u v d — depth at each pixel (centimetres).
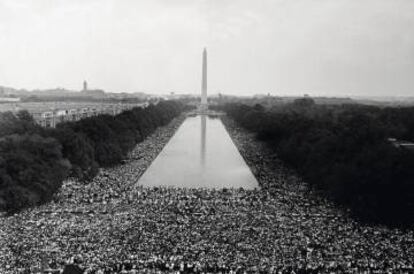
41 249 10544
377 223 13675
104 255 10356
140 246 10938
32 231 11819
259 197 16438
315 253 10694
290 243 11275
